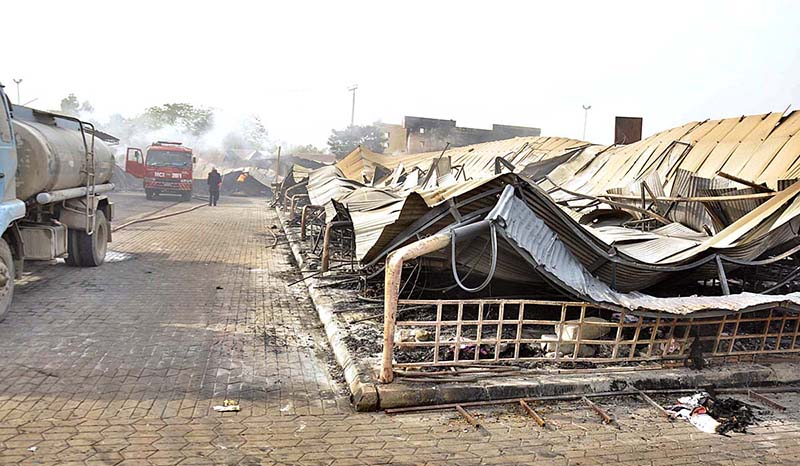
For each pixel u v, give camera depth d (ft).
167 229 57.41
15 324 22.16
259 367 19.17
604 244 19.95
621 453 14.33
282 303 28.68
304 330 24.09
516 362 19.01
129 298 27.48
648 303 19.42
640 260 20.66
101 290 28.71
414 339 21.34
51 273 31.99
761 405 18.01
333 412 15.90
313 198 47.85
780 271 26.99
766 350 21.50
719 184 33.50
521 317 18.61
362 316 24.63
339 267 34.81
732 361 20.62
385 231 22.26
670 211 33.78
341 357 19.62
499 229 18.25
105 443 13.35
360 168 80.53
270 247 48.96
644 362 19.84
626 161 46.42
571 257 20.35
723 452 14.67
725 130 40.73
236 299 28.91
